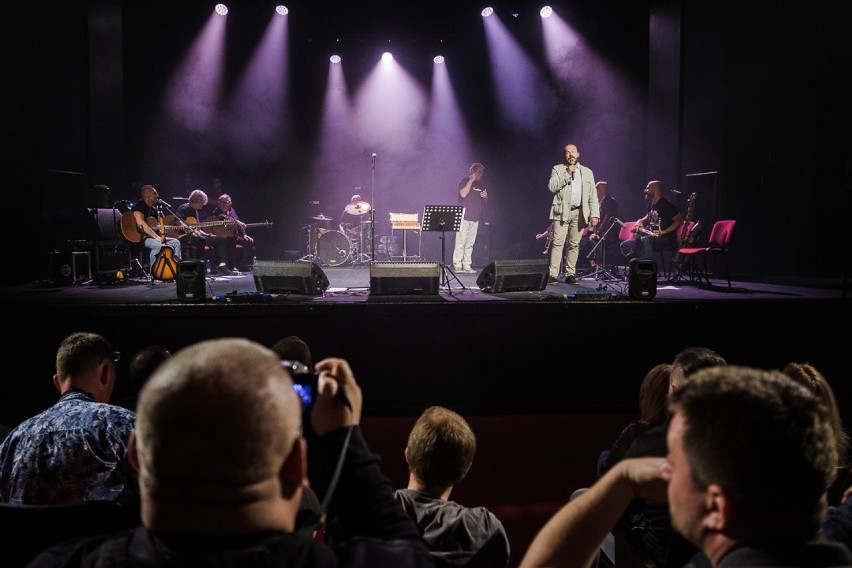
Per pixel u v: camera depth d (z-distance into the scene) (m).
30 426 2.30
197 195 9.26
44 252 8.39
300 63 11.48
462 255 9.40
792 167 8.93
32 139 8.30
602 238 8.09
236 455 0.75
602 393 5.86
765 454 0.79
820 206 8.98
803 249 9.03
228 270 9.56
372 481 0.98
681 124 9.08
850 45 8.79
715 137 8.77
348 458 0.98
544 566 0.95
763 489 0.80
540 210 11.80
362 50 11.32
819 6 8.71
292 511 0.83
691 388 0.89
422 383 5.78
